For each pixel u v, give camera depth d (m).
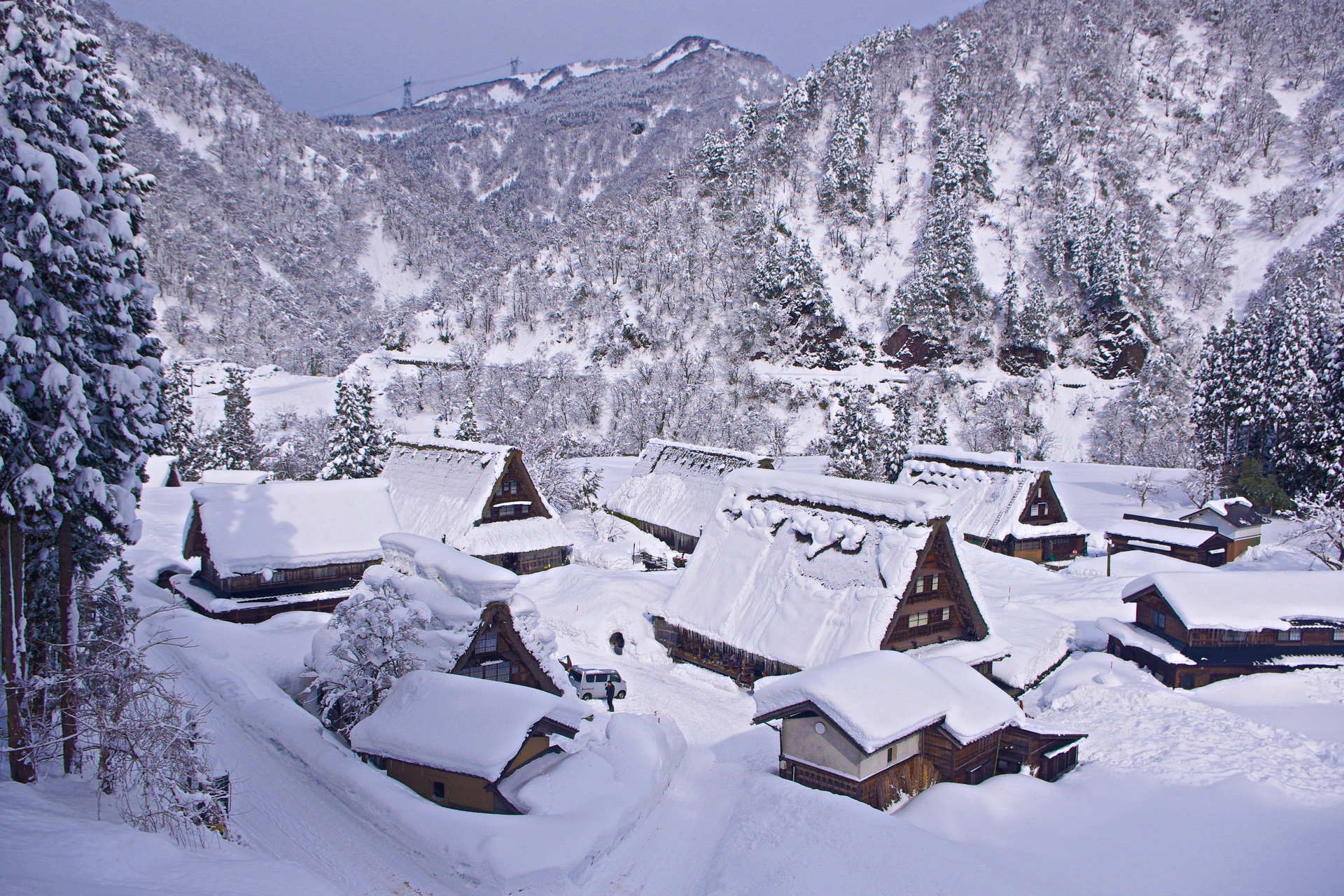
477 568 28.48
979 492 60.38
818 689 24.28
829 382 142.75
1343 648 36.25
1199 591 36.91
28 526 19.41
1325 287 92.31
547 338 165.12
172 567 45.47
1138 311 147.50
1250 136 183.00
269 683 31.00
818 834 21.30
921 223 173.25
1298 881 19.16
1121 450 119.69
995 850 21.67
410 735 23.22
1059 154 179.50
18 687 18.61
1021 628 39.94
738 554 38.28
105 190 21.78
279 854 19.16
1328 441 69.56
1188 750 28.09
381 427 74.12
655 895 19.78
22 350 18.36
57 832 15.36
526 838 20.16
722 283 164.88
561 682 29.61
